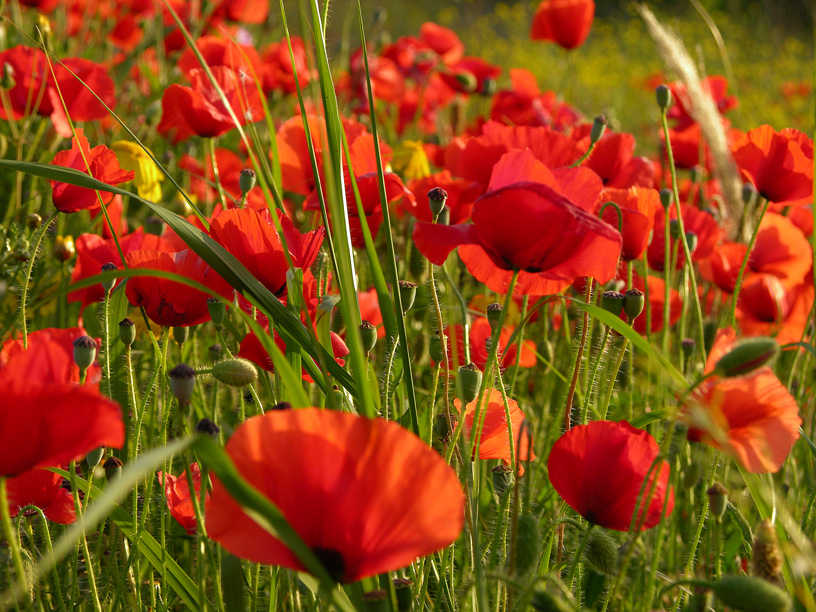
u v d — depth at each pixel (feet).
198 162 5.42
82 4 7.22
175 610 3.11
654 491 2.72
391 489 2.36
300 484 2.38
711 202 5.76
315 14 2.93
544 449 3.43
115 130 5.51
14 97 4.25
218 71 3.95
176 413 3.28
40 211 4.61
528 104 6.50
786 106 11.56
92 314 3.74
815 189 2.93
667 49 3.61
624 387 3.68
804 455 3.69
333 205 2.64
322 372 2.80
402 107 7.50
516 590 2.70
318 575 2.33
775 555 2.58
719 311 4.62
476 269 2.96
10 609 2.81
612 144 3.87
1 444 2.33
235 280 2.85
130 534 2.85
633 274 3.84
